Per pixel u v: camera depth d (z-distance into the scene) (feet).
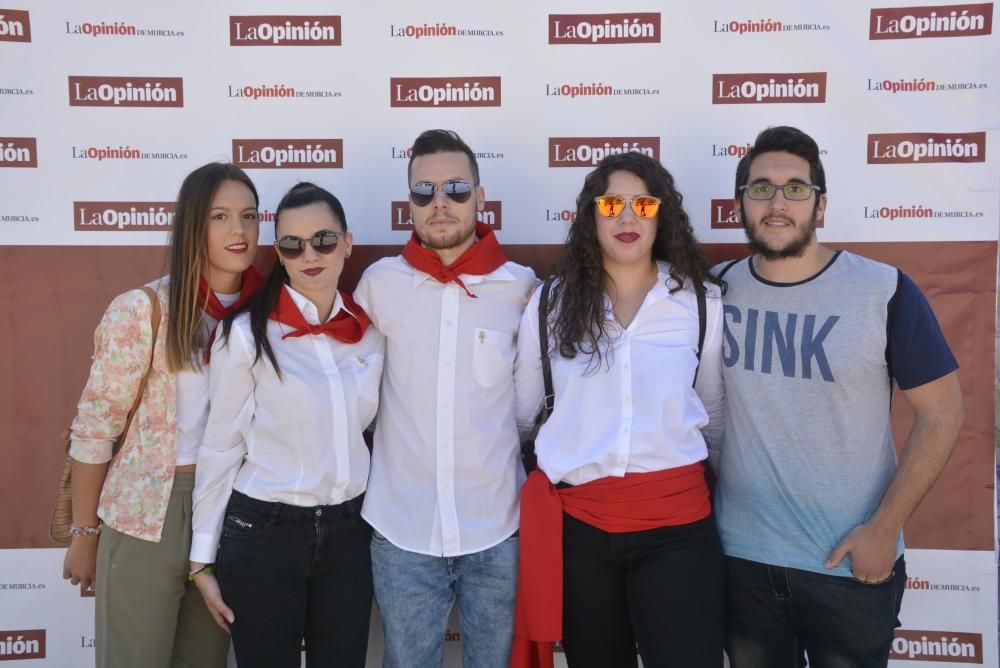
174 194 8.73
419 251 7.27
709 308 7.11
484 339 7.17
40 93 8.61
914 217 8.52
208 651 7.47
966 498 8.61
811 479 6.64
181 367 6.81
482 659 7.22
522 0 8.55
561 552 6.77
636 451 6.64
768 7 8.46
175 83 8.65
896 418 8.68
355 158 8.74
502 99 8.65
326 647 6.91
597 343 6.87
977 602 8.63
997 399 8.59
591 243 7.04
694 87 8.57
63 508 7.46
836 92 8.48
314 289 7.01
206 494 6.81
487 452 7.11
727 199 8.66
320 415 6.79
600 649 6.82
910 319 6.49
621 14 8.52
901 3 8.35
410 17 8.60
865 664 6.65
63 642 8.86
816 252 6.98
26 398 8.80
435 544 7.00
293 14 8.59
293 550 6.71
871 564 6.40
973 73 8.33
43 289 8.77
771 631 6.88
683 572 6.54
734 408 7.02
